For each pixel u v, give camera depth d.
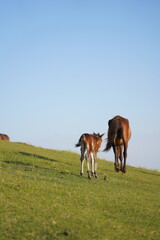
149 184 19.75
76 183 15.43
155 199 14.76
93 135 18.25
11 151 23.52
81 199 12.51
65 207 11.25
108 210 11.80
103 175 19.70
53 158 24.17
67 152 31.28
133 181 19.67
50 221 9.71
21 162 20.39
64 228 9.35
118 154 21.89
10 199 11.12
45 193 12.42
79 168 21.11
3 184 12.52
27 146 30.00
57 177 16.55
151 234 10.05
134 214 11.75
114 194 14.18
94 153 18.42
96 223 10.16
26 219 9.62
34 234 8.75
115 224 10.39
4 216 9.61
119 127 21.19
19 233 8.70
